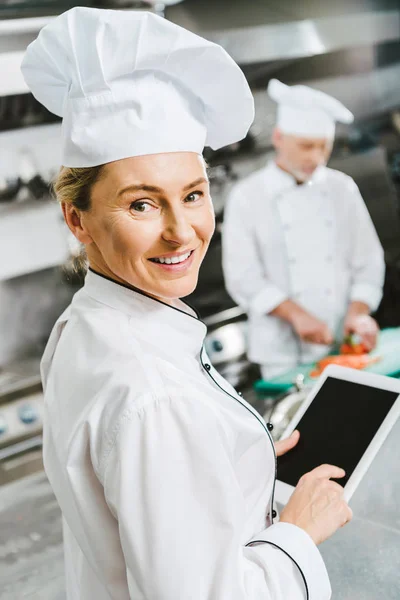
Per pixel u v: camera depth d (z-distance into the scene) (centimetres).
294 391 158
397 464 107
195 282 80
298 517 84
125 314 81
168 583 68
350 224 271
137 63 73
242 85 80
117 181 73
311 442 104
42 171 241
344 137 305
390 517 107
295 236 264
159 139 73
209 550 70
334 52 287
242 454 82
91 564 80
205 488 70
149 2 215
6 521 136
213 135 89
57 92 84
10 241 243
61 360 84
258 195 263
